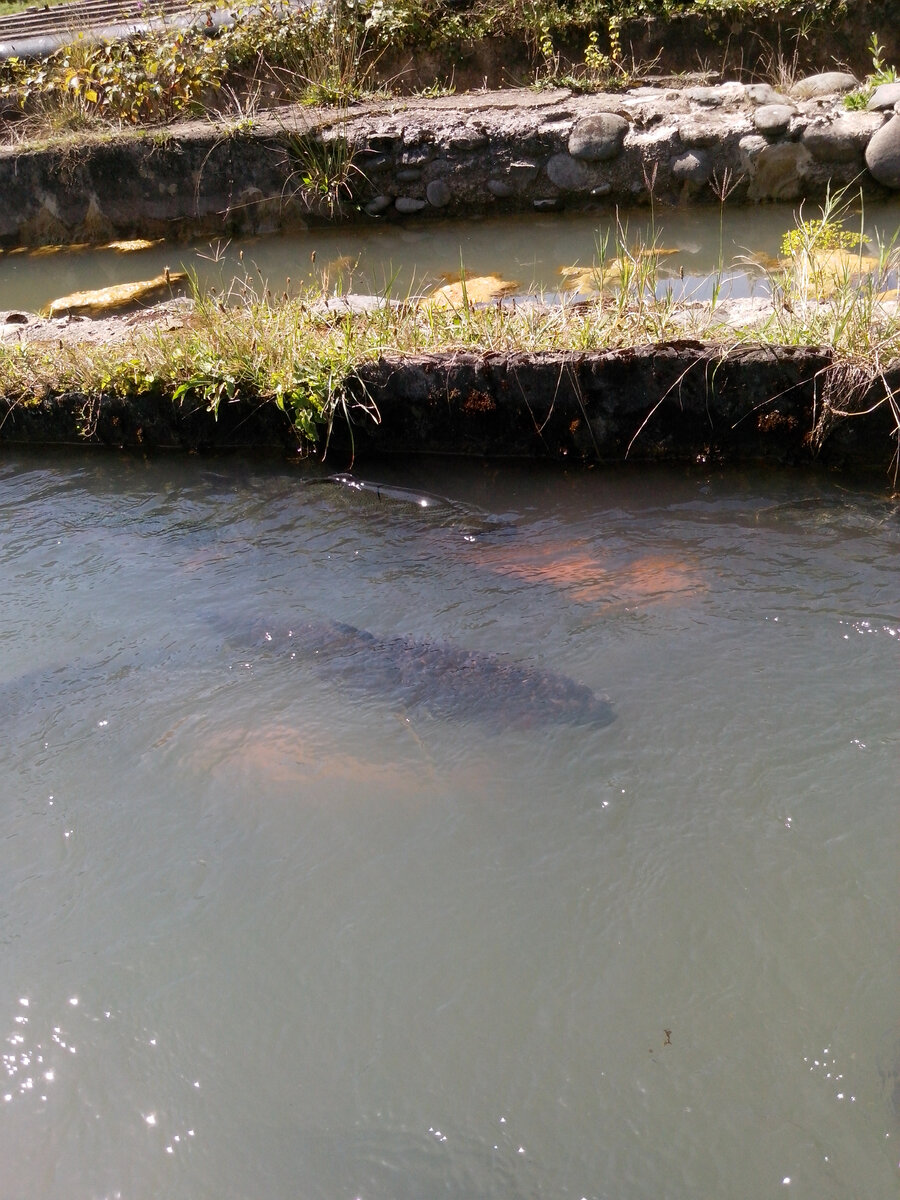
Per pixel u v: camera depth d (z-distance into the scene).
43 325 3.74
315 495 2.96
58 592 2.62
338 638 2.35
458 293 3.83
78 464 3.25
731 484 2.78
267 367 3.15
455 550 2.64
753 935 1.77
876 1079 1.60
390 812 1.99
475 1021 1.71
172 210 4.98
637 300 3.22
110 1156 1.61
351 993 1.76
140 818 2.03
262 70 5.36
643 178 4.42
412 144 4.62
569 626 2.33
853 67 5.04
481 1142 1.57
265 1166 1.57
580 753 2.04
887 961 1.73
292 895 1.88
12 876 1.95
